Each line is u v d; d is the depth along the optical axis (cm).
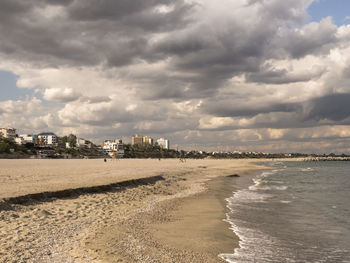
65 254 950
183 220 1655
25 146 18675
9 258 883
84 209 1717
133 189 2748
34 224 1300
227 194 2988
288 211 2066
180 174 5203
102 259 917
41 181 2694
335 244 1301
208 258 1035
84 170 4881
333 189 3603
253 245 1245
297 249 1220
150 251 1046
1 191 1891
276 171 8688
